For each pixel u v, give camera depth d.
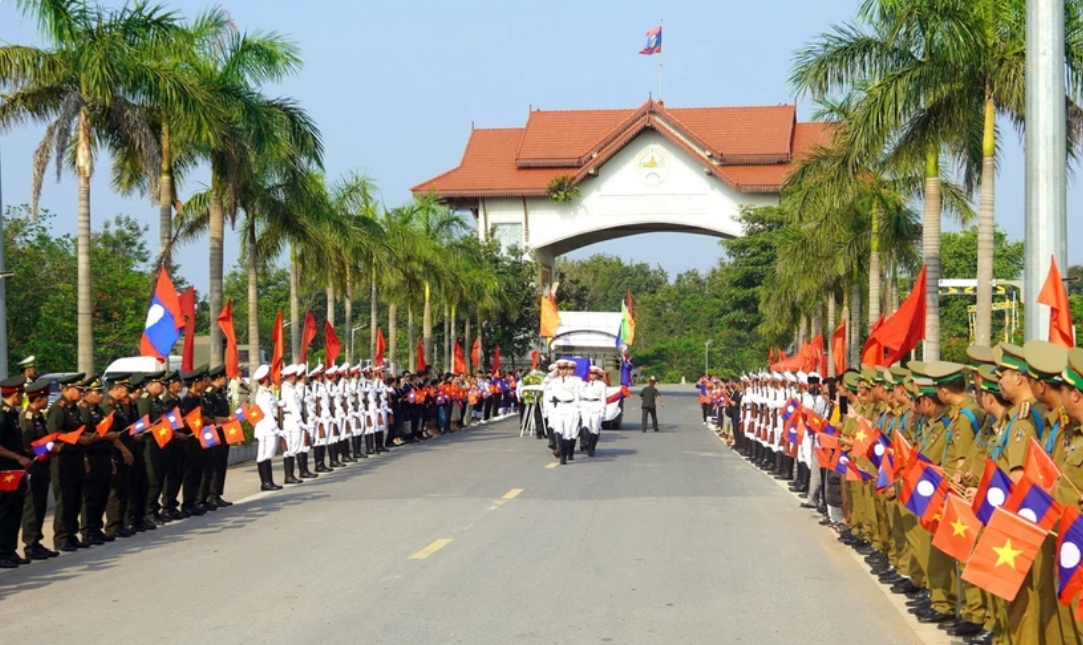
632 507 15.68
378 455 26.17
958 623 8.39
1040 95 10.67
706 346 97.00
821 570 11.02
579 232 69.19
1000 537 6.35
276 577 10.56
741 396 27.52
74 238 49.81
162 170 24.73
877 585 10.30
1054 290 9.37
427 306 47.50
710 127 68.12
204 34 25.86
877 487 9.67
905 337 13.24
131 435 13.88
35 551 12.13
